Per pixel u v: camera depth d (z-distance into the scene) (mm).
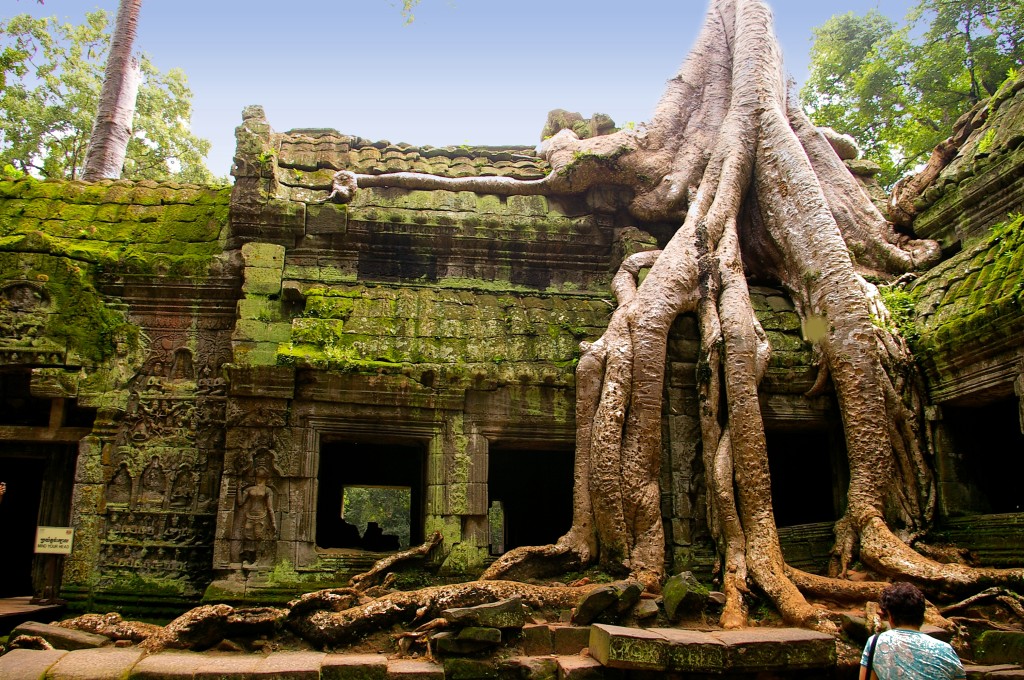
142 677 5391
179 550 8438
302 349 8242
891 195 10867
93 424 8789
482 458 8320
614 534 7723
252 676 5445
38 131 18500
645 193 10258
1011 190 8859
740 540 7695
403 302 9008
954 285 8852
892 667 3805
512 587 6883
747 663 5590
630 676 5719
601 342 8562
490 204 9953
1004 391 7844
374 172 10070
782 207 9680
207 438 8820
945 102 17609
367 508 27562
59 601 8219
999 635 6137
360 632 6422
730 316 8562
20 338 8586
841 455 9008
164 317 9203
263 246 9141
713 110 10836
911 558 7320
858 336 8492
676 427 8539
